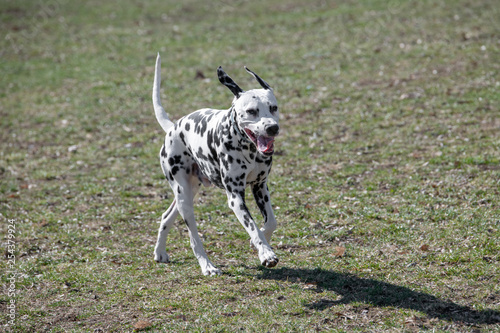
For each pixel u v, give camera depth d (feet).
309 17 90.07
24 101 66.28
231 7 101.14
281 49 76.18
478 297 23.25
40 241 33.65
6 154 51.62
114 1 110.83
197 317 23.41
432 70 62.03
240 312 23.53
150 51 81.00
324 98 58.13
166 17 98.43
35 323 24.06
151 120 57.93
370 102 55.42
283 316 22.94
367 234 30.63
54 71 76.38
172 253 30.71
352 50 72.64
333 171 41.27
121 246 32.24
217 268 27.68
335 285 25.31
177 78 69.05
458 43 69.46
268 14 94.84
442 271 25.63
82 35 91.15
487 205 32.27
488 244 27.50
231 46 79.71
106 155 49.98
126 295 26.00
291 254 29.25
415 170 39.37
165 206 38.11
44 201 40.47
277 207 35.68
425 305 23.00
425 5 87.97
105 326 23.43
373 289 24.48
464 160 39.34
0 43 89.35
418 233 29.86
